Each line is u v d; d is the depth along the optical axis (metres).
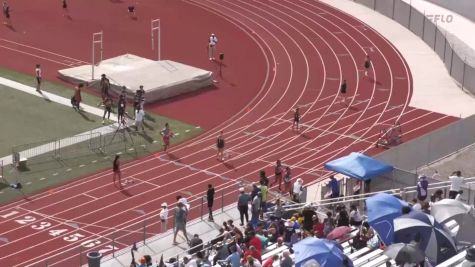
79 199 54.78
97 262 40.00
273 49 82.25
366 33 86.44
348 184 49.75
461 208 36.28
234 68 77.62
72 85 72.38
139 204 54.34
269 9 92.50
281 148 62.75
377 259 35.75
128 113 67.38
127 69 73.75
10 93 70.19
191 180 57.78
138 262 42.72
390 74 76.62
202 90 72.75
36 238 50.03
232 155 61.47
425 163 56.59
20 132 63.50
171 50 81.19
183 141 63.50
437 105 70.62
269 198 50.31
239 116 68.25
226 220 47.75
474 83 72.69
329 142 63.81
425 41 83.69
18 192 55.47
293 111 69.12
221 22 88.56
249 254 36.84
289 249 37.84
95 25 86.19
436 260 34.12
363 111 69.31
